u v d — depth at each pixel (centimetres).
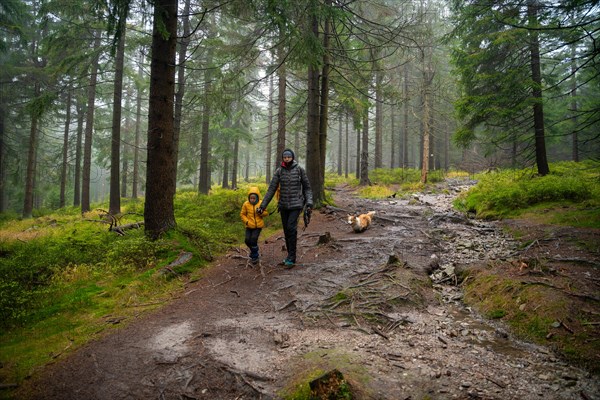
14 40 1959
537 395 238
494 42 1207
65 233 946
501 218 897
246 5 845
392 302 415
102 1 640
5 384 262
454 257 612
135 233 726
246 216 591
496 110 1265
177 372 280
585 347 286
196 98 1220
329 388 228
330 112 1487
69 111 2302
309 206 573
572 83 2339
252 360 294
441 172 2539
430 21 2219
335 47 1183
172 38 673
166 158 673
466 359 291
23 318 389
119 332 356
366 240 736
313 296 447
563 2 598
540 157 1345
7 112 2092
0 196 2447
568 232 612
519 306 371
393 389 244
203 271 574
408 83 2392
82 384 265
